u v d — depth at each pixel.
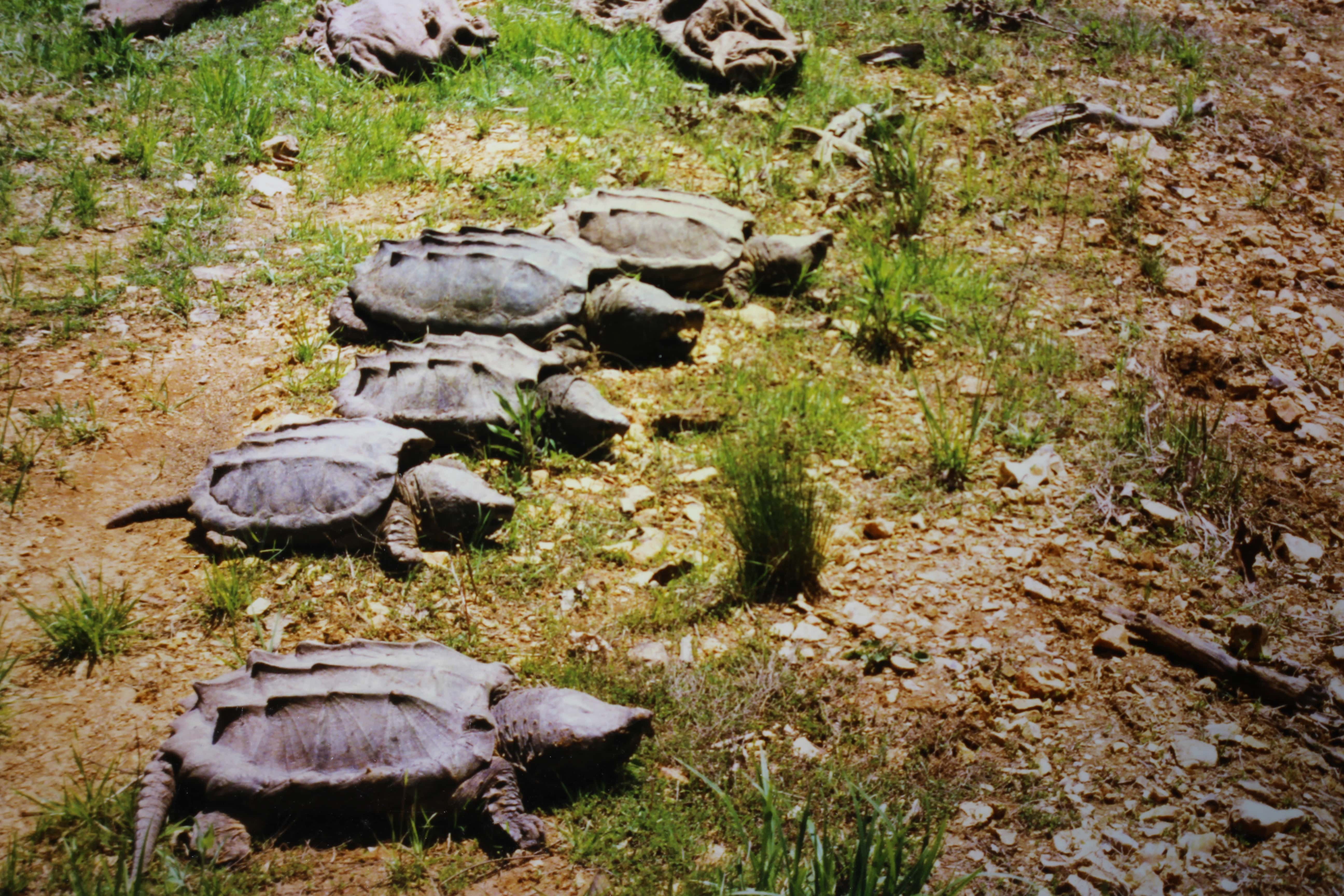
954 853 3.55
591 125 8.34
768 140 8.26
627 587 4.68
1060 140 8.58
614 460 5.44
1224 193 8.18
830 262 7.07
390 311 5.99
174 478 5.18
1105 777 3.86
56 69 8.72
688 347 6.27
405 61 8.92
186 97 8.53
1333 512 5.29
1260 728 4.09
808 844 3.50
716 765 3.87
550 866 3.46
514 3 10.20
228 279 6.68
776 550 4.69
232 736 3.57
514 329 5.85
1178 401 6.05
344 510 4.63
